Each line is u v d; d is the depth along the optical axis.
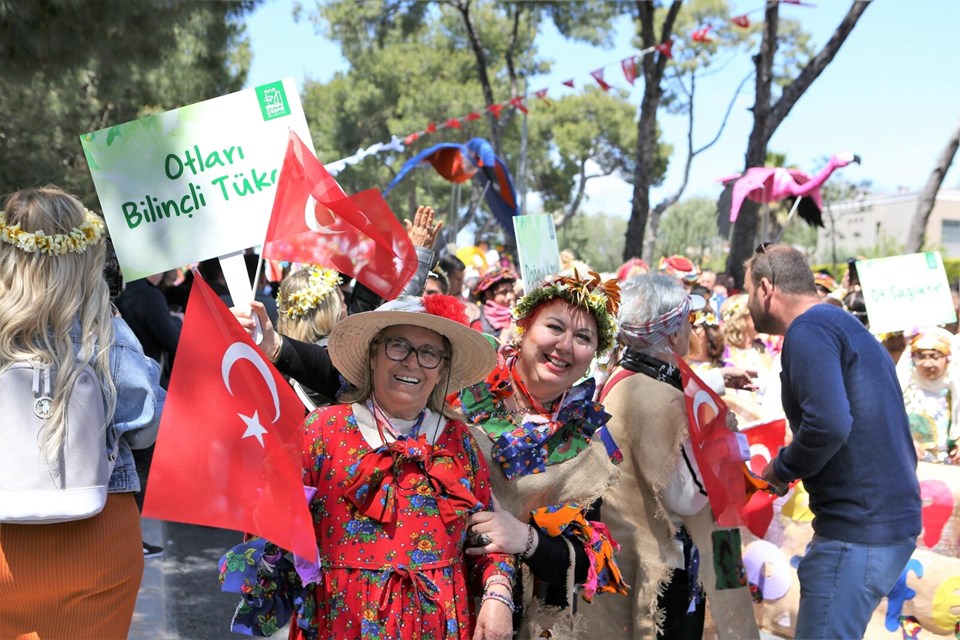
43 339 2.45
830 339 3.49
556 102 39.97
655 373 3.42
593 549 2.72
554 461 2.82
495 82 35.56
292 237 3.17
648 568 3.25
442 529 2.46
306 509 2.34
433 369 2.51
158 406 2.70
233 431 2.39
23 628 2.49
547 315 2.85
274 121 3.24
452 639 2.41
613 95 40.25
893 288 6.21
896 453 3.52
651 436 3.25
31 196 2.50
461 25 34.31
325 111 36.41
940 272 6.24
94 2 6.98
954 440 5.68
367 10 30.11
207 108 3.20
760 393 6.14
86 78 11.83
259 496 2.37
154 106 15.52
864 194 52.38
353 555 2.39
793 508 4.43
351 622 2.37
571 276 2.87
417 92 35.16
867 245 63.03
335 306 4.08
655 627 3.24
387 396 2.50
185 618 4.89
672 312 3.36
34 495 2.39
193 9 8.20
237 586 2.44
